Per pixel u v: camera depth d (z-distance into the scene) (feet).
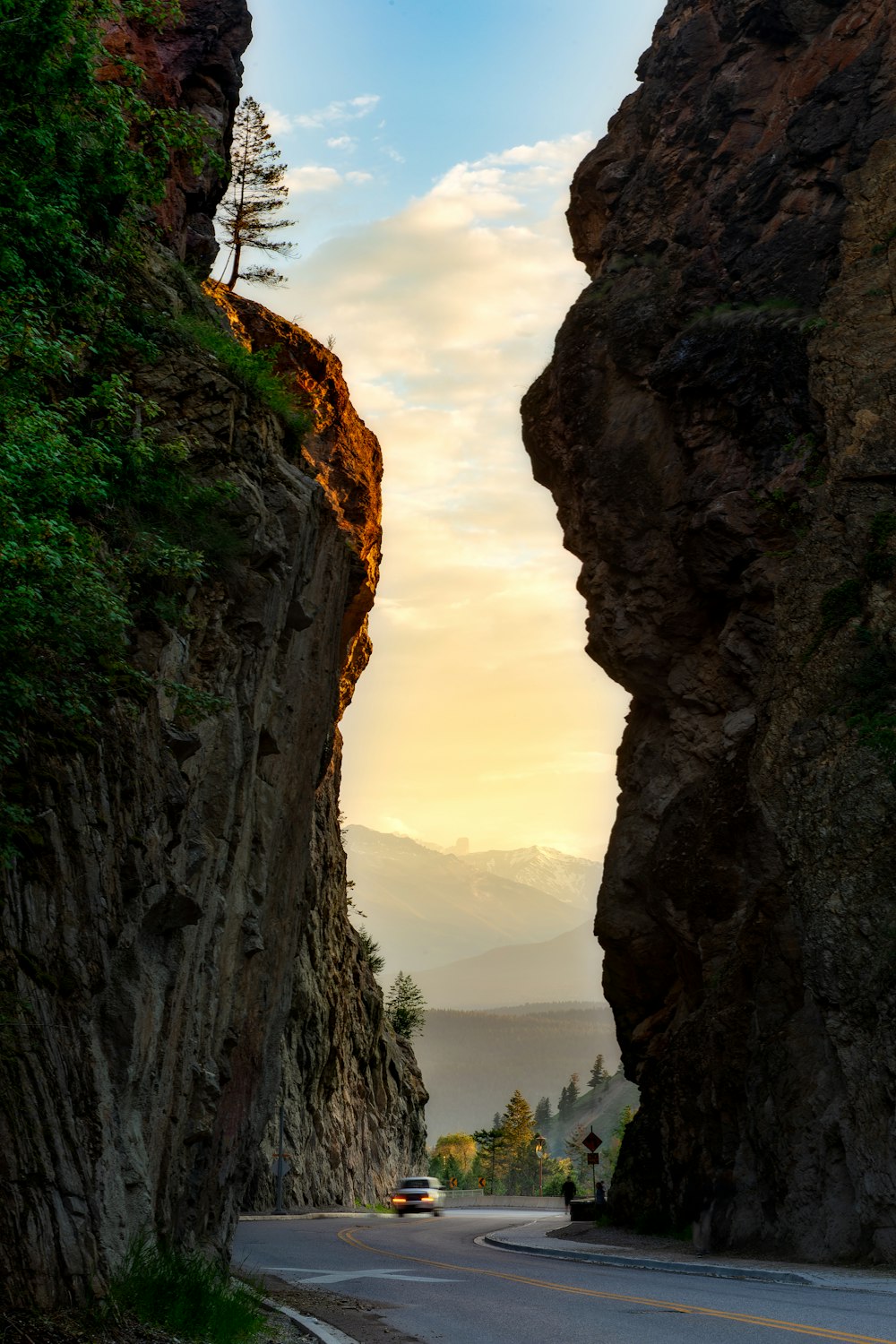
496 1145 589.73
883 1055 83.20
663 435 140.05
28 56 39.27
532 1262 91.76
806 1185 89.40
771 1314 46.73
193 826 57.06
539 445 157.07
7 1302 29.40
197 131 47.03
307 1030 214.69
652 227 151.94
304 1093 215.31
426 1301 58.80
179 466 58.59
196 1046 59.00
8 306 36.14
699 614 135.95
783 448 123.65
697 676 135.44
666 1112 119.03
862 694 99.04
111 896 42.65
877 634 100.99
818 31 142.10
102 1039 43.68
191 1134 58.23
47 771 39.50
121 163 43.57
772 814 100.89
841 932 88.84
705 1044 114.42
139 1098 46.57
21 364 35.91
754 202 137.49
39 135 39.60
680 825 129.39
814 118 133.69
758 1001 102.12
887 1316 45.50
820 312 123.03
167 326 64.18
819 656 103.65
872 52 133.39
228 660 61.67
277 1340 40.63
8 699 34.81
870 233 123.24
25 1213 31.22
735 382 129.18
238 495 63.10
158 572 51.21
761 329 127.44
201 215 88.94
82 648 38.93
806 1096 92.99
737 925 120.57
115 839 43.83
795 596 108.88
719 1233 97.04
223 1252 68.23
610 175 160.66
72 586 35.37
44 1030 35.45
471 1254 100.63
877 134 128.98
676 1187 115.65
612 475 142.51
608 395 146.10
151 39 81.25
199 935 58.13
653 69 161.58
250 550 63.87
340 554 90.63
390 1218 200.03
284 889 80.79
